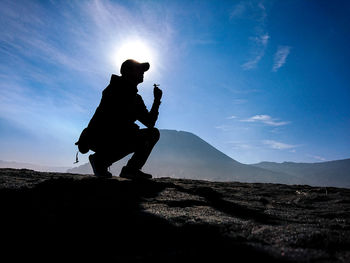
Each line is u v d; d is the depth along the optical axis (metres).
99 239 1.31
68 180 3.09
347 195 3.31
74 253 1.13
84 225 1.52
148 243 1.25
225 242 1.24
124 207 1.99
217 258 1.03
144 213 1.79
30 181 2.99
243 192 3.41
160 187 3.21
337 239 1.26
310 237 1.27
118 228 1.48
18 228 1.42
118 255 1.11
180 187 3.38
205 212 1.93
